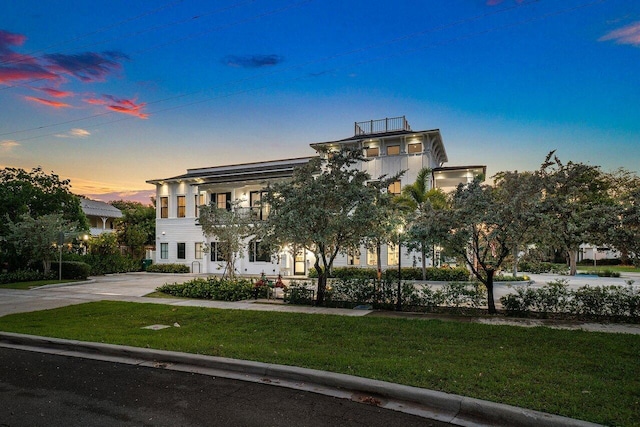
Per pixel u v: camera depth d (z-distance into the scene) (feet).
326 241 41.86
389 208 45.34
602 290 36.04
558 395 16.75
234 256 65.21
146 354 25.17
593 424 14.33
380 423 15.75
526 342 25.89
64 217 104.01
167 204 118.32
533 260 36.58
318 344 26.68
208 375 21.88
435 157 101.71
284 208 41.29
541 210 32.96
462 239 36.27
